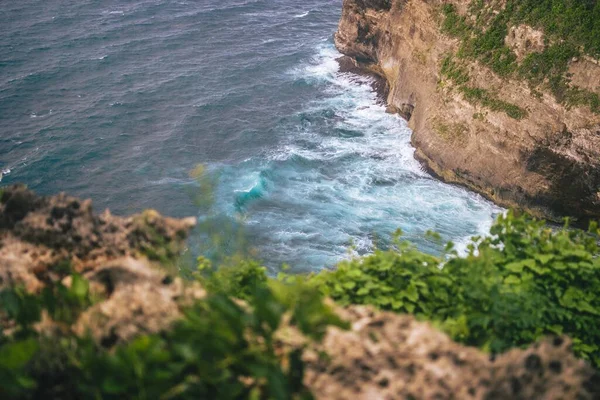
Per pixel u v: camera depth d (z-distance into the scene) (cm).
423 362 620
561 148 3788
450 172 4316
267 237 3859
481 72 4212
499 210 4009
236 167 4722
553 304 981
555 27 3909
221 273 839
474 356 632
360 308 716
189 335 567
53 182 4772
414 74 4878
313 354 613
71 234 748
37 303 624
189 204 4488
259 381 577
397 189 4297
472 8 4397
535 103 3906
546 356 624
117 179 4781
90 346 572
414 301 904
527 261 1015
